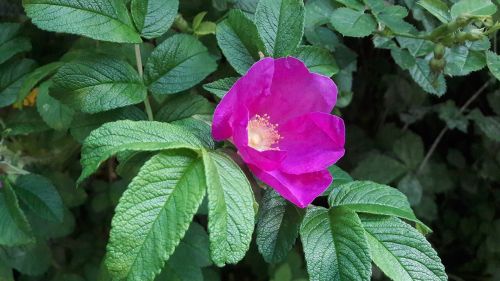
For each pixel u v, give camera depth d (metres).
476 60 0.26
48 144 0.32
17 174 0.29
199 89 0.30
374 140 0.41
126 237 0.17
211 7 0.30
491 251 0.40
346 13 0.26
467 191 0.42
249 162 0.19
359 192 0.22
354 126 0.41
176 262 0.28
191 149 0.18
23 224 0.27
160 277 0.28
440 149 0.42
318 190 0.20
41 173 0.32
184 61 0.24
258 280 0.40
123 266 0.17
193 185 0.17
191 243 0.28
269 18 0.23
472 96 0.39
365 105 0.41
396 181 0.39
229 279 0.43
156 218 0.17
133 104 0.24
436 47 0.25
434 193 0.41
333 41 0.29
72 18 0.21
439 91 0.29
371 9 0.26
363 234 0.20
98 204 0.35
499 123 0.36
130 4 0.24
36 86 0.30
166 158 0.18
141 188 0.17
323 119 0.20
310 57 0.24
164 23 0.23
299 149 0.21
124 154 0.22
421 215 0.39
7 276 0.31
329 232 0.20
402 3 0.30
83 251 0.36
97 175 0.36
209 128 0.23
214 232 0.17
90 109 0.23
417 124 0.42
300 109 0.21
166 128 0.19
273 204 0.22
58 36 0.33
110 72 0.23
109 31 0.22
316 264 0.20
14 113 0.30
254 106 0.21
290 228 0.22
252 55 0.23
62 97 0.23
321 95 0.21
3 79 0.29
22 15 0.33
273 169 0.20
